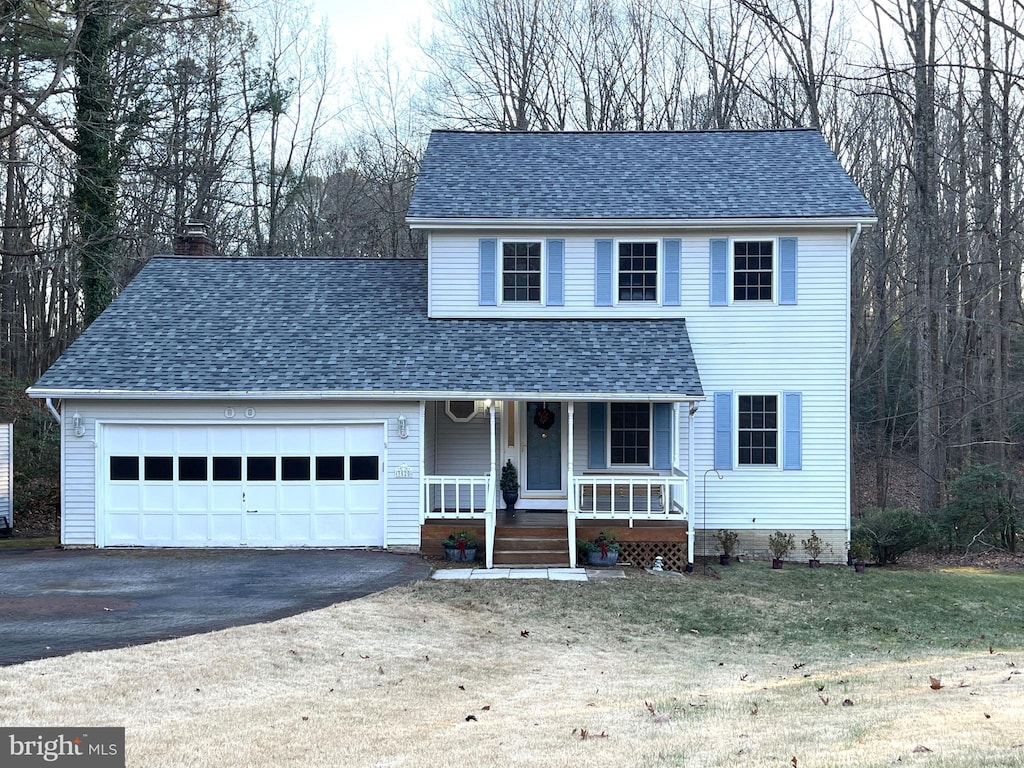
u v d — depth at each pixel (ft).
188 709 29.32
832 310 66.08
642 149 76.18
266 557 57.88
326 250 139.74
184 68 109.91
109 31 84.38
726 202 67.21
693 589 54.44
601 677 36.91
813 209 65.67
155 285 70.18
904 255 115.14
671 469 63.87
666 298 66.85
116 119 93.40
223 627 39.93
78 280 99.40
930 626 50.90
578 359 61.93
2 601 44.96
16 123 78.89
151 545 60.90
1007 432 94.02
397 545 60.54
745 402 66.59
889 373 120.37
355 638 39.93
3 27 75.15
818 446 66.08
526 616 46.65
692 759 23.29
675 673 38.17
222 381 59.82
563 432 67.56
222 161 121.80
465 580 52.54
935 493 92.73
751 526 66.03
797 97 116.88
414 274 73.20
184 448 61.00
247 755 24.50
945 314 92.79
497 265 67.41
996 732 24.71
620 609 49.21
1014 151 89.51
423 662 37.52
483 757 24.12
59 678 31.53
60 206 98.89
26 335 115.44
